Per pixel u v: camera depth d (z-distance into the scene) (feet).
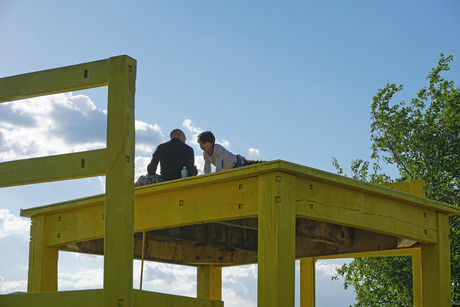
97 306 13.34
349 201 19.13
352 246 26.45
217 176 18.13
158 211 20.02
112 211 13.55
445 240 22.67
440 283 22.18
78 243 24.47
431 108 48.32
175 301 14.58
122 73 13.98
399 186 26.71
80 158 14.14
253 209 17.49
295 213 17.21
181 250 29.76
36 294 14.03
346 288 47.09
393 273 44.52
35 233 22.44
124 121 13.79
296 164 17.13
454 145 45.73
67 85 14.57
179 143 24.38
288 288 16.47
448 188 44.21
